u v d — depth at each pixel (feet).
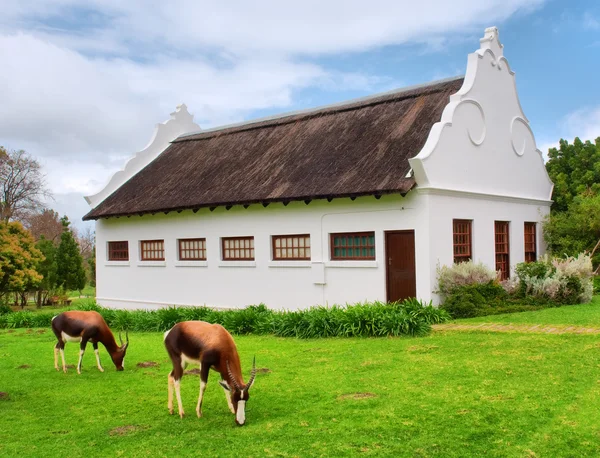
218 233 61.46
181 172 70.38
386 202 48.91
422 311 42.39
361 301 50.42
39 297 100.07
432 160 47.24
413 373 28.30
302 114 68.69
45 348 43.16
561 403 22.44
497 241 58.34
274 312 51.08
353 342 38.06
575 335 35.29
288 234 55.62
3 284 84.79
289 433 20.85
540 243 66.64
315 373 29.71
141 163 78.84
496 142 57.93
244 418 21.90
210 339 22.47
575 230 64.64
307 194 50.65
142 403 25.85
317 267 53.11
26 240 87.92
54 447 20.65
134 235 70.69
